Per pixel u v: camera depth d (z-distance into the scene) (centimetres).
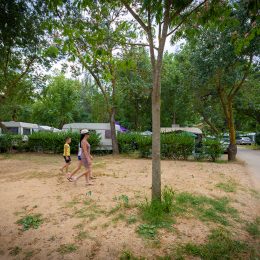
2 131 2259
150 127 3766
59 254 368
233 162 1513
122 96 2088
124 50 802
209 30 1189
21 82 1880
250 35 423
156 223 462
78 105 4178
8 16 762
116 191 688
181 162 1464
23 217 500
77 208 547
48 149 1906
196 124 4412
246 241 407
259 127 3822
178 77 2778
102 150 1941
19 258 362
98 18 499
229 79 1439
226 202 610
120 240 402
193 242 396
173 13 522
